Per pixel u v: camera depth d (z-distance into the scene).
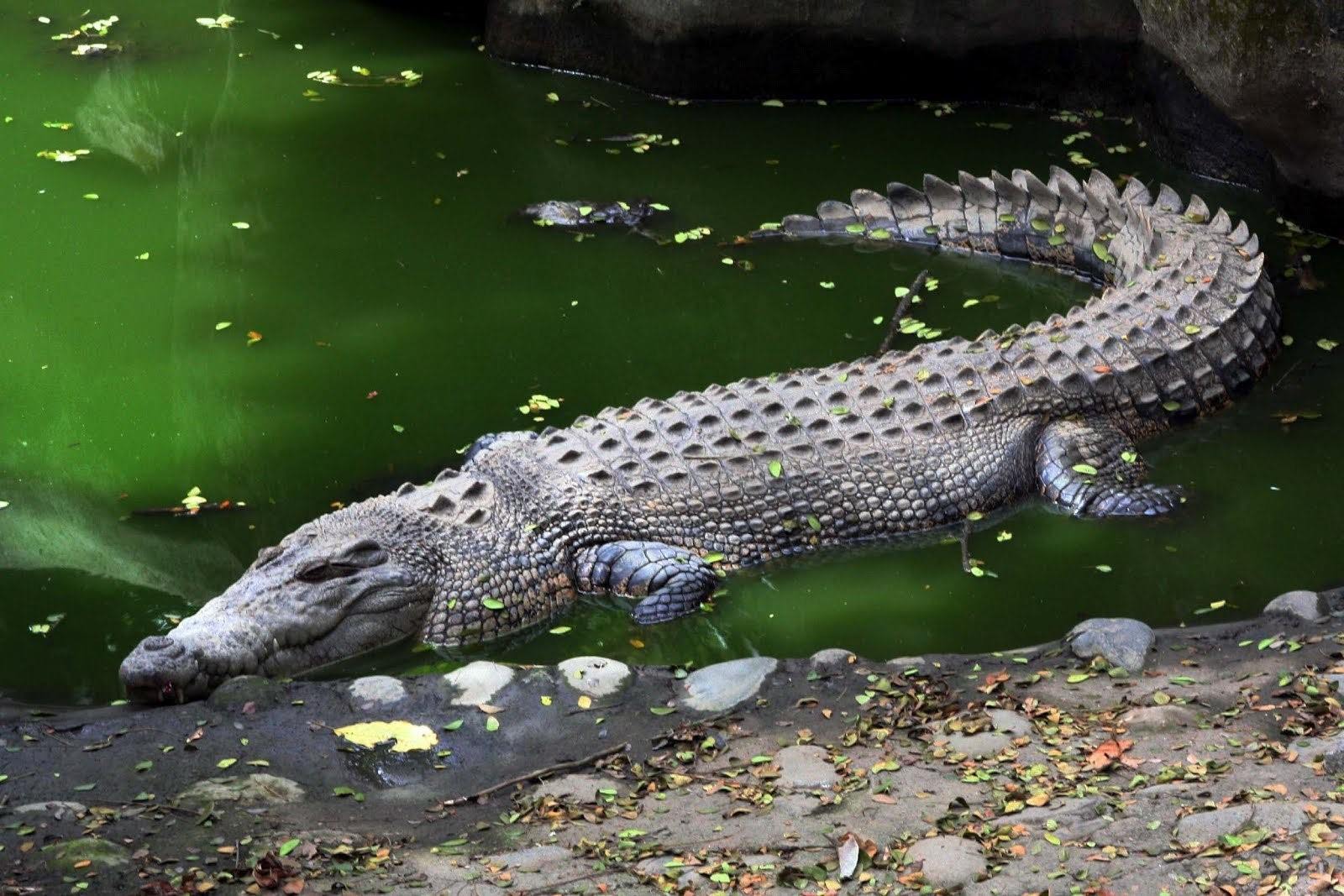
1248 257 14.59
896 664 9.85
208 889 7.48
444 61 21.69
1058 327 13.48
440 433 13.02
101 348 14.42
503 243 16.48
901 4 19.44
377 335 14.62
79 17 22.97
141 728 9.27
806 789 8.37
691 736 9.08
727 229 16.83
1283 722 8.76
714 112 20.00
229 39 22.25
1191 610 10.70
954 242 16.55
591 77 21.09
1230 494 12.14
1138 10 17.55
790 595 11.28
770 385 12.67
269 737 9.23
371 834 8.19
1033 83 19.84
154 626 10.70
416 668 10.65
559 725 9.41
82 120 19.45
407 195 17.56
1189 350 13.25
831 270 16.00
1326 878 7.02
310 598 10.53
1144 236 15.04
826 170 18.23
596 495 11.52
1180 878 7.20
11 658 10.33
